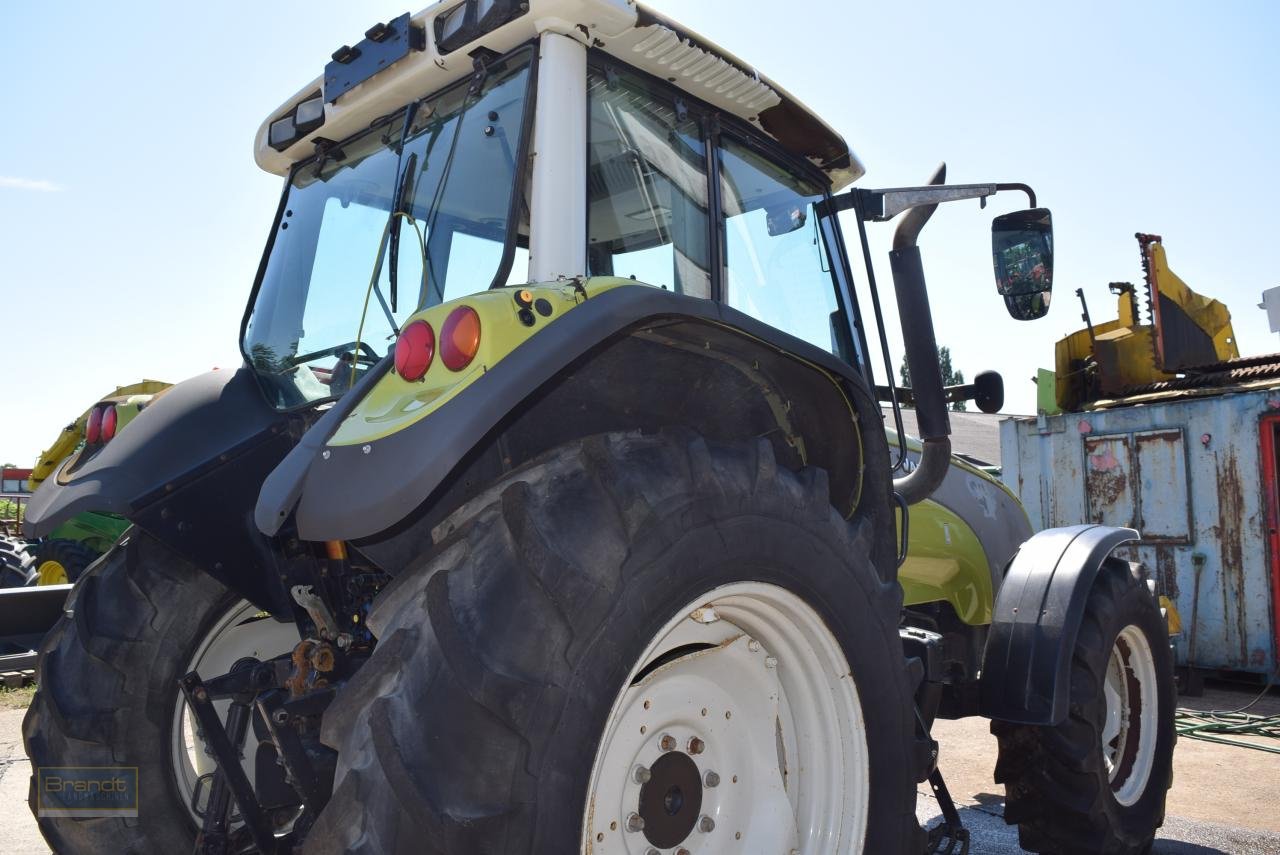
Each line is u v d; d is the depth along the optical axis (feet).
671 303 5.69
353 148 8.75
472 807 4.57
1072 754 8.97
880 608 6.79
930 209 8.87
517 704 4.71
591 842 5.40
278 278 9.09
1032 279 8.34
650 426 6.91
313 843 4.67
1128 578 10.00
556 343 5.23
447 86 7.69
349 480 5.10
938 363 8.82
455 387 5.10
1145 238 27.86
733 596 5.90
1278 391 23.58
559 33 6.81
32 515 7.77
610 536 5.26
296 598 7.38
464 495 6.33
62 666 8.05
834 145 9.13
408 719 4.73
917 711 7.56
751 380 6.91
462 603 4.99
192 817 8.16
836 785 6.49
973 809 12.92
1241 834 11.57
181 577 8.27
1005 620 9.05
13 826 11.98
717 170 8.29
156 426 7.84
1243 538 24.06
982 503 11.90
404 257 7.48
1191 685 23.88
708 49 7.52
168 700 8.13
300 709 6.24
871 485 7.19
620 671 5.10
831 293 9.59
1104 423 26.89
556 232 6.48
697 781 6.17
